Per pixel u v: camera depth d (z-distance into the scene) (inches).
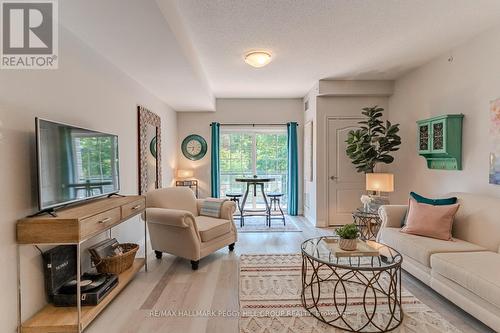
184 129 231.0
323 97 185.0
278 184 235.1
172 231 117.6
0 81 64.0
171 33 88.3
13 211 66.6
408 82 163.3
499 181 103.0
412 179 160.1
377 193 176.1
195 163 231.1
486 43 109.8
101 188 97.3
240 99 229.0
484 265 76.2
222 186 234.1
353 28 108.7
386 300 88.7
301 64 149.3
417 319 78.2
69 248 84.4
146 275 109.6
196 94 170.6
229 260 126.0
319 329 74.4
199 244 115.3
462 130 121.8
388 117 184.4
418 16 99.7
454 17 100.3
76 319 70.2
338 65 151.0
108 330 74.7
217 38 117.1
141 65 118.0
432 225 101.7
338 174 187.2
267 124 228.5
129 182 133.6
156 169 172.7
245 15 98.4
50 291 76.8
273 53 133.8
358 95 181.8
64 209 78.6
